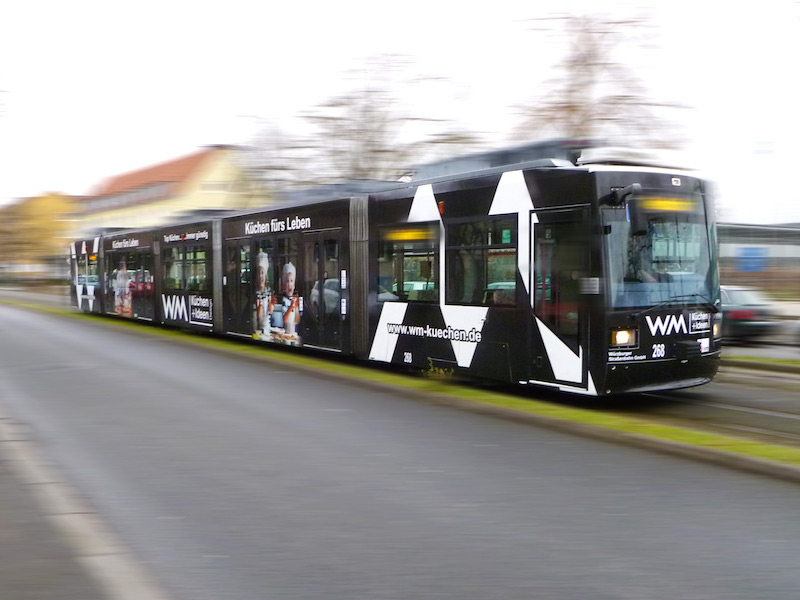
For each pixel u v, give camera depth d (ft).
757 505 19.44
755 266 99.55
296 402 34.91
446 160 43.80
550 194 35.19
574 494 20.48
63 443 26.81
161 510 19.36
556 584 14.71
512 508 19.34
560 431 28.48
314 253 52.37
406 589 14.52
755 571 15.30
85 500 20.24
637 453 24.97
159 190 291.17
